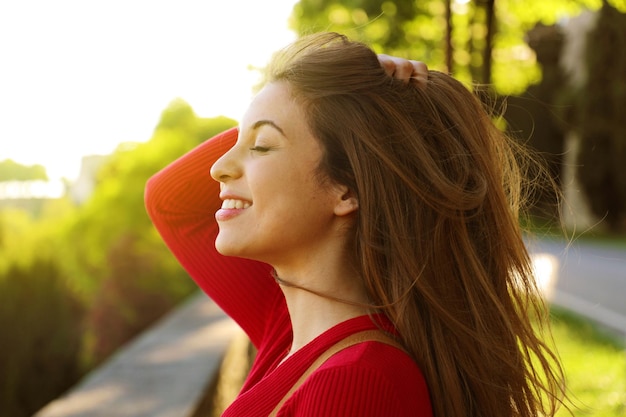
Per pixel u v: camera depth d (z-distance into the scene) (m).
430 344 1.21
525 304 1.34
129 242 18.47
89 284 17.81
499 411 1.24
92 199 20.08
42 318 9.59
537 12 4.43
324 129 1.21
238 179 1.26
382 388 1.08
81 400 3.93
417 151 1.21
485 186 1.26
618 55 23.25
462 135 1.29
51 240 10.77
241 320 1.64
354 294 1.24
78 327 10.55
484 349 1.23
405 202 1.20
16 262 9.45
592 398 4.97
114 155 22.42
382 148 1.19
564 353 6.70
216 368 4.68
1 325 9.21
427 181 1.21
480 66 4.05
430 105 1.27
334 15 4.47
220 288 1.65
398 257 1.20
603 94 23.47
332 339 1.17
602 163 24.14
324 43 1.29
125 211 19.19
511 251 1.32
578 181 24.42
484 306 1.24
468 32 3.96
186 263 1.70
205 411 4.16
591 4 4.43
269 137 1.23
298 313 1.27
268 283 1.60
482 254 1.28
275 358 1.46
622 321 8.66
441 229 1.21
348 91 1.21
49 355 9.66
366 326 1.18
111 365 4.72
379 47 4.30
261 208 1.23
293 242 1.23
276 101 1.24
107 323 17.78
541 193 1.70
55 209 20.44
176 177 1.70
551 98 23.92
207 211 1.70
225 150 1.70
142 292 18.22
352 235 1.24
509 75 4.92
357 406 1.06
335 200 1.22
